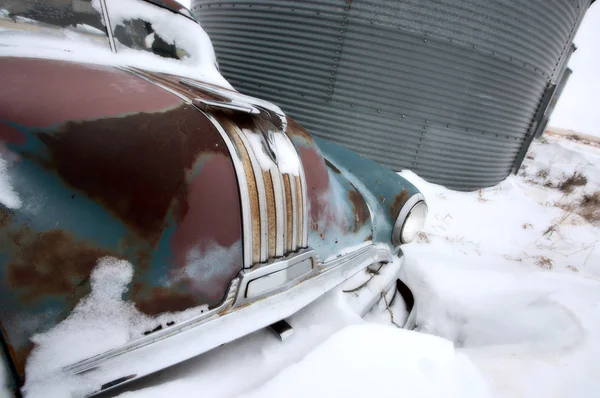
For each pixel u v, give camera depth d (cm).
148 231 93
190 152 104
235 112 126
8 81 98
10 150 82
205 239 101
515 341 205
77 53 145
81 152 89
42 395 76
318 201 142
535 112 610
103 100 105
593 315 221
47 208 81
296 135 151
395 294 201
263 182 115
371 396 108
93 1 164
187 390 97
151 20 194
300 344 123
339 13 437
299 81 485
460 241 364
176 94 126
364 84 459
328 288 139
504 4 435
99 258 86
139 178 93
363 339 127
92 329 83
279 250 119
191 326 98
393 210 192
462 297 258
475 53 454
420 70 451
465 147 518
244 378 106
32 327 77
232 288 106
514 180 654
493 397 126
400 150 494
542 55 516
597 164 958
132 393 91
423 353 129
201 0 571
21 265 76
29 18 142
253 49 504
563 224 452
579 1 532
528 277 291
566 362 164
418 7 421
